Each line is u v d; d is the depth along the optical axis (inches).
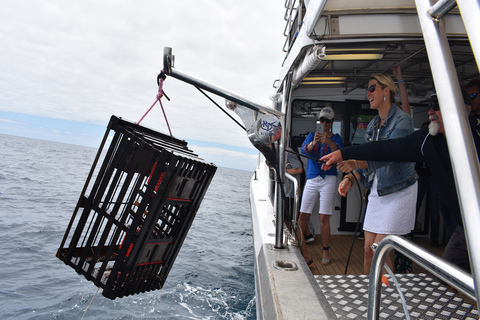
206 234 478.6
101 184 68.4
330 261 150.8
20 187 882.1
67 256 69.2
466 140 24.6
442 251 167.0
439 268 28.6
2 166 1424.7
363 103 187.8
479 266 22.0
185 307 228.2
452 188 66.7
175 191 68.4
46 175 1302.9
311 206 150.8
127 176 66.1
